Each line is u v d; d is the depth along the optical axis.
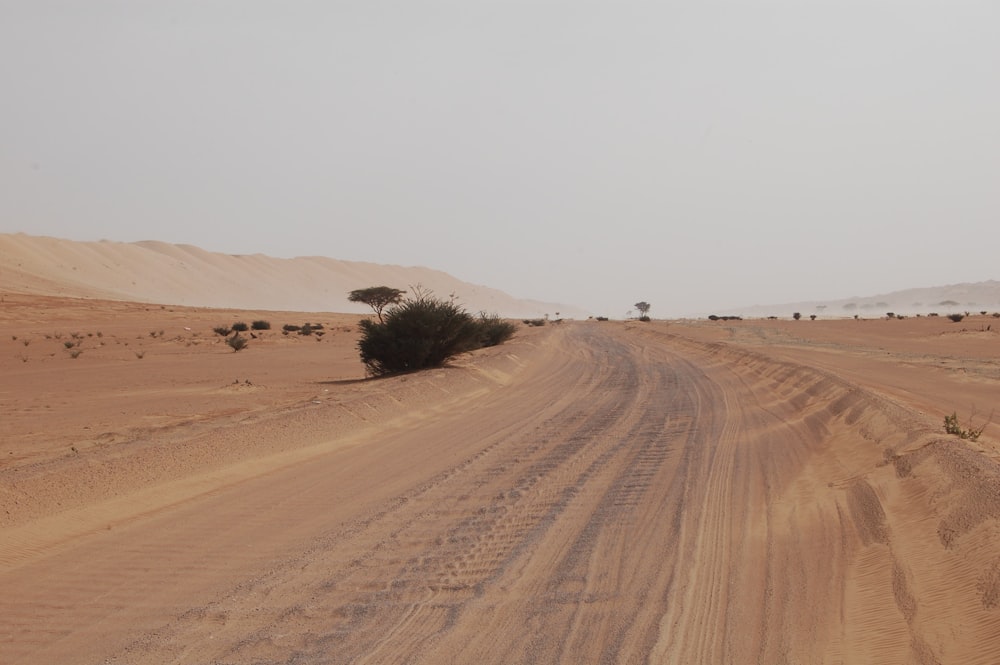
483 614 6.31
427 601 6.64
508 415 19.44
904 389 21.81
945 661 4.92
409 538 8.56
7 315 86.00
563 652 5.52
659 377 29.17
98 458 11.79
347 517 9.55
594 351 47.66
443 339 31.39
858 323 97.62
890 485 9.18
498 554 7.90
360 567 7.61
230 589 7.06
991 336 57.09
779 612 6.07
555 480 11.41
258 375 33.47
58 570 7.72
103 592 7.06
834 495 9.55
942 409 17.23
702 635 5.72
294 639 5.91
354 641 5.84
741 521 8.80
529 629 5.96
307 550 8.21
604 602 6.48
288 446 14.36
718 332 72.44
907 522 7.68
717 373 30.16
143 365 39.94
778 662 5.21
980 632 5.11
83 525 9.35
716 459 12.65
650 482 11.07
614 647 5.57
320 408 17.64
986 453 9.77
